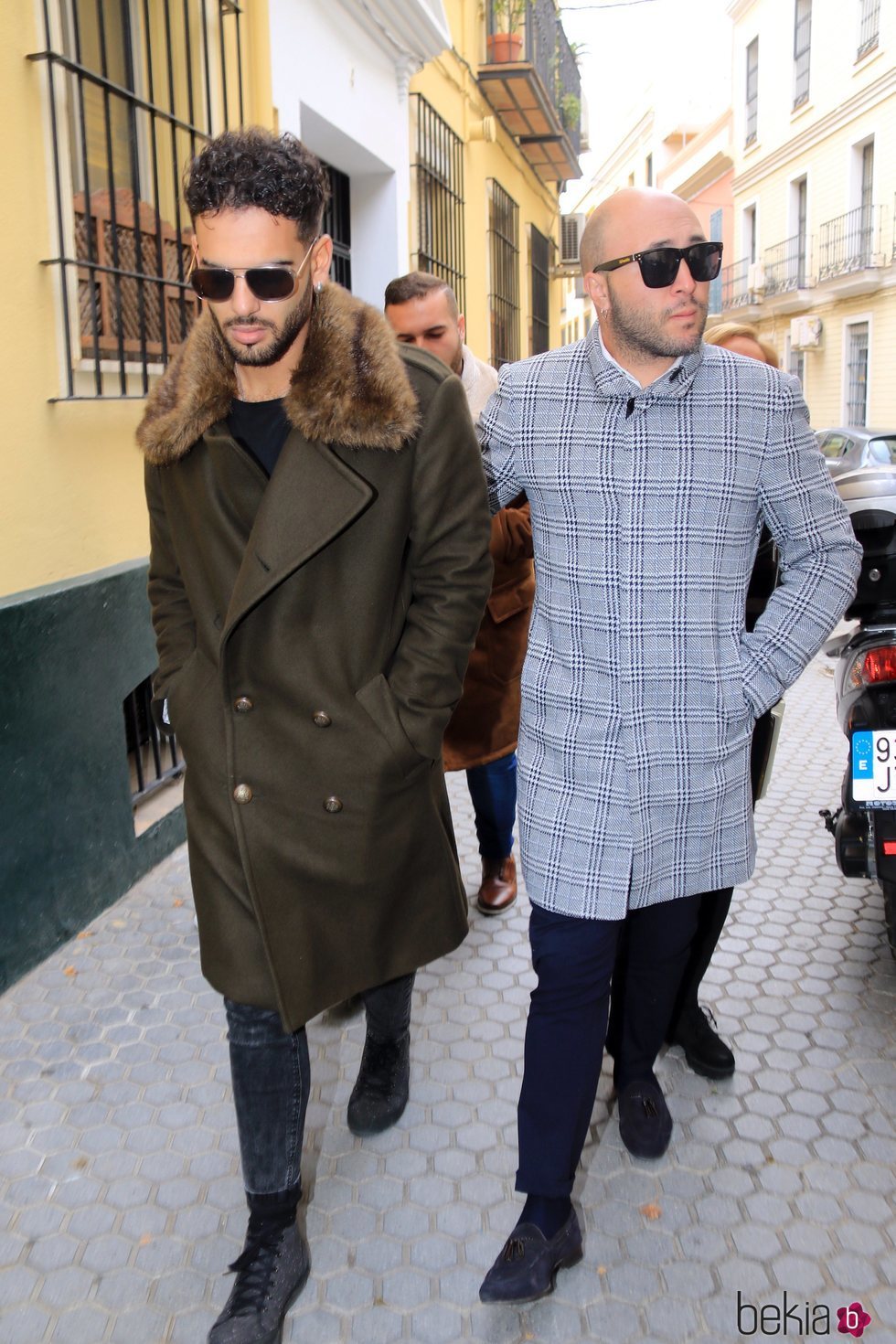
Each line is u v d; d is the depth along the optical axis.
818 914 3.24
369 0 5.38
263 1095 1.77
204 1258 1.95
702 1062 2.43
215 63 4.04
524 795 1.90
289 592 1.69
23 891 2.87
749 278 25.23
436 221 7.35
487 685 2.96
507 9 8.48
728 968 2.93
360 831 1.77
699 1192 2.08
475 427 1.95
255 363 1.62
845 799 2.53
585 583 1.78
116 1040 2.62
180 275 3.76
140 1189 2.12
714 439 1.75
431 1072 2.47
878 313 20.48
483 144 8.74
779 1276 1.88
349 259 6.39
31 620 2.82
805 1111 2.32
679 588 1.76
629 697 1.78
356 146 5.63
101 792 3.21
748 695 1.84
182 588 1.95
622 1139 2.22
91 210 3.31
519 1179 1.86
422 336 2.78
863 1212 2.02
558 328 16.16
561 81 11.43
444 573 1.78
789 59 23.09
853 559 1.87
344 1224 2.01
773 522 1.86
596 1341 1.75
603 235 1.70
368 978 1.89
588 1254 1.93
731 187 27.73
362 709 1.75
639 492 1.74
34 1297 1.86
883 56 19.16
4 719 2.74
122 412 3.48
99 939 3.10
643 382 1.76
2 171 2.83
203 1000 2.79
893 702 2.42
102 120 3.53
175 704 1.84
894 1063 2.48
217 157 1.51
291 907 1.75
